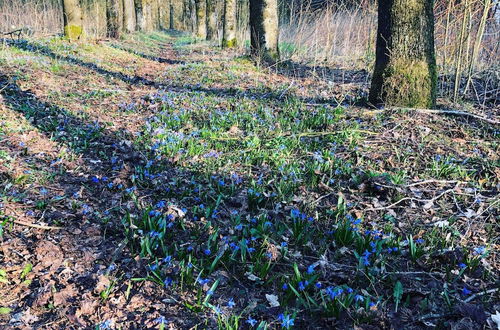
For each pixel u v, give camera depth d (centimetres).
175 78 431
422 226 154
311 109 292
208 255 132
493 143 227
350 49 520
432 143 228
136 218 152
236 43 780
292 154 221
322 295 111
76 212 156
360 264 126
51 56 459
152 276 123
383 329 104
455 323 104
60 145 222
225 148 227
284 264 131
